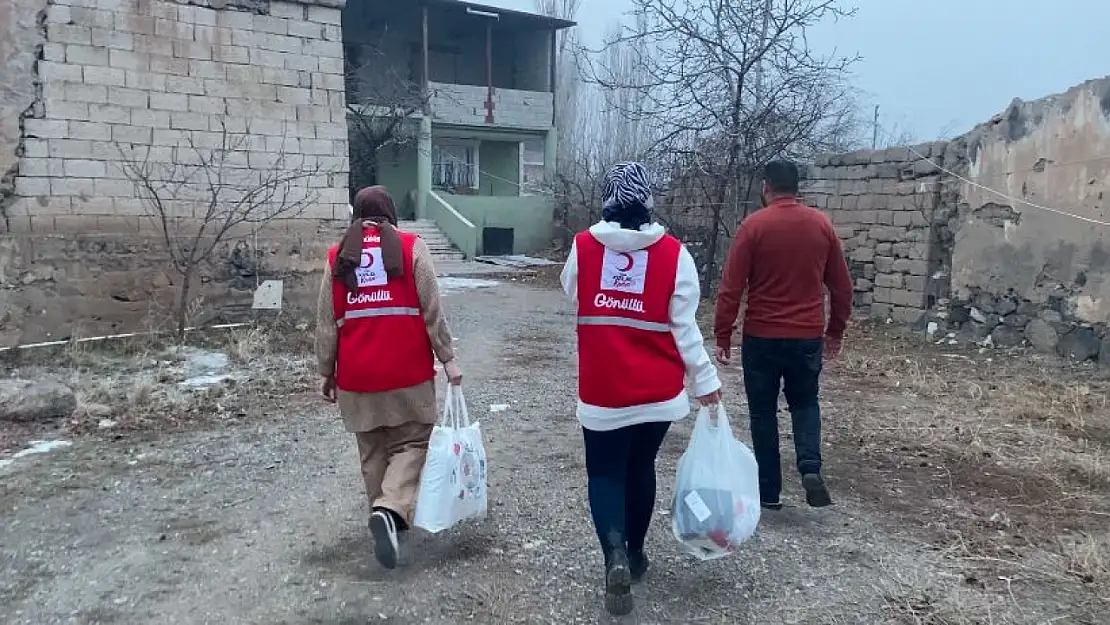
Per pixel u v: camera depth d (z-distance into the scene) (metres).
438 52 26.86
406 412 3.78
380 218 3.87
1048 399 6.95
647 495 3.47
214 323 9.66
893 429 6.02
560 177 23.81
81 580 3.59
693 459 3.54
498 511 4.40
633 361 3.21
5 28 8.23
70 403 6.25
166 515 4.34
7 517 4.29
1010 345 9.35
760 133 13.10
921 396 7.21
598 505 3.29
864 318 11.59
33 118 8.41
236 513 4.38
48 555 3.84
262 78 9.72
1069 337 8.60
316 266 10.29
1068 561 3.79
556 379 7.94
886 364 8.68
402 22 26.00
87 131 8.69
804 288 4.20
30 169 8.43
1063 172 8.59
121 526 4.19
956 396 7.19
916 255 10.84
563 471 5.09
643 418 3.23
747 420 6.47
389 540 3.49
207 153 9.42
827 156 12.32
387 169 25.28
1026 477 5.00
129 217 9.00
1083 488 4.82
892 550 3.94
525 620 3.27
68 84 8.55
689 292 3.23
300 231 10.14
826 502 4.21
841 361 8.82
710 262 13.98
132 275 9.06
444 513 3.64
